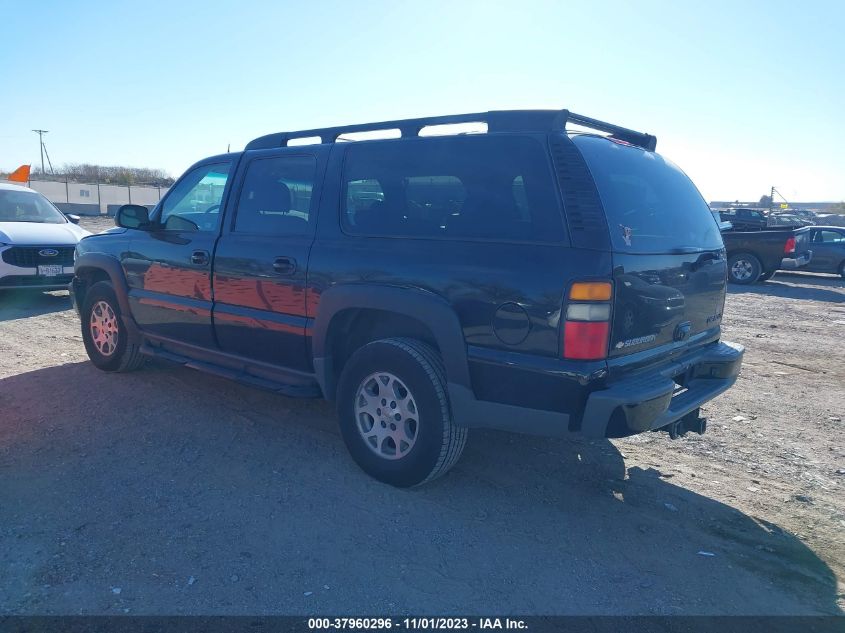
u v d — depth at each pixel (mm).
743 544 3648
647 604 3084
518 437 5086
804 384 6898
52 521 3670
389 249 4027
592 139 3811
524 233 3545
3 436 4852
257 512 3807
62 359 6945
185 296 5312
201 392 5898
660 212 4020
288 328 4547
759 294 14719
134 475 4250
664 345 3854
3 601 2986
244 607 2980
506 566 3352
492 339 3576
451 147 3914
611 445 5031
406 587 3156
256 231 4855
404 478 4027
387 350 3982
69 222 11391
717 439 5234
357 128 4543
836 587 3266
